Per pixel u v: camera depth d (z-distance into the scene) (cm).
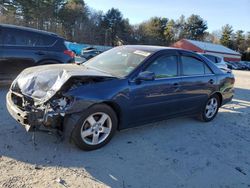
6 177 350
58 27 6069
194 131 589
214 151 502
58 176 366
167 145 500
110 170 395
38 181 351
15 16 4884
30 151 418
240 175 429
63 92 405
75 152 431
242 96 1158
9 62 746
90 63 552
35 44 788
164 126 596
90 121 432
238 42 9775
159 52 531
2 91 762
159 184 378
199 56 621
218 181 404
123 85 458
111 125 457
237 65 5197
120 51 561
